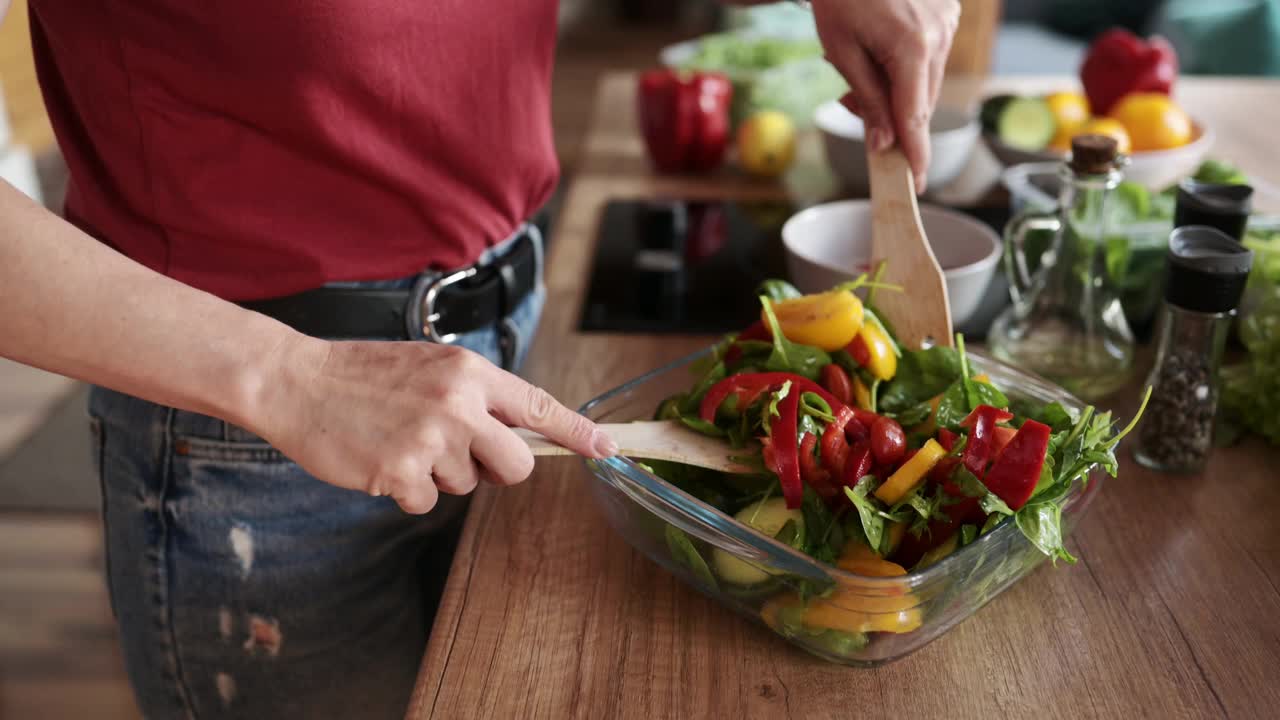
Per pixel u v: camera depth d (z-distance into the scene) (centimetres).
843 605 65
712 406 77
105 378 63
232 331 64
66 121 82
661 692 69
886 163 88
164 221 81
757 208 151
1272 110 179
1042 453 68
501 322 97
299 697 96
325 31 75
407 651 99
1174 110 146
